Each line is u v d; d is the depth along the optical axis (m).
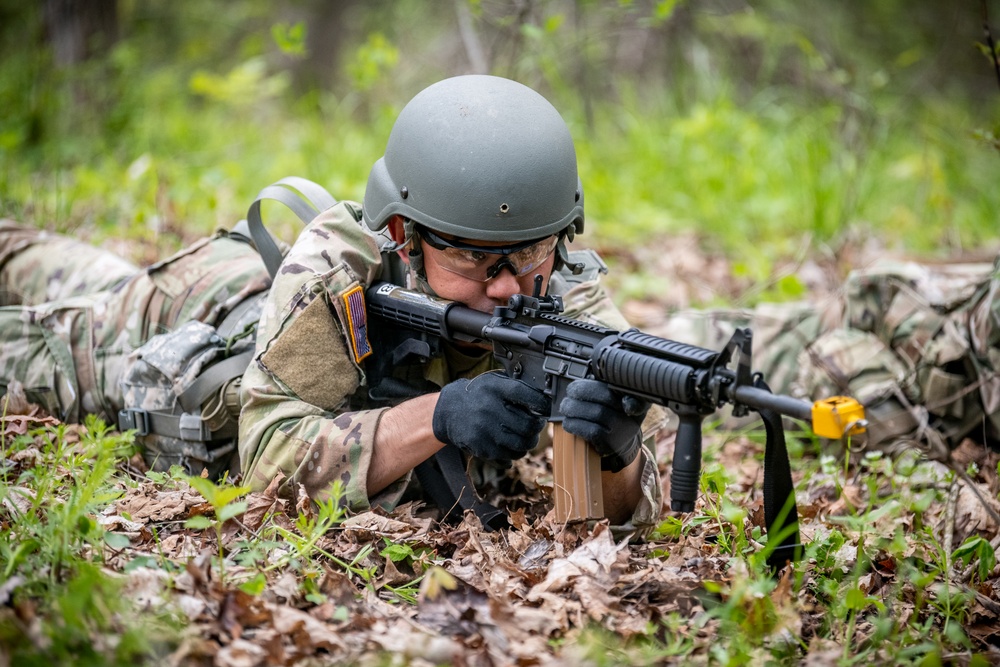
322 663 2.80
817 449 5.20
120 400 4.69
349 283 3.93
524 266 3.75
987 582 3.68
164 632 2.79
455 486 3.87
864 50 14.29
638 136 10.96
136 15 14.98
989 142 5.46
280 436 3.77
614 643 3.01
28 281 5.49
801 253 8.16
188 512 3.70
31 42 11.61
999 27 14.89
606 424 3.33
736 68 13.63
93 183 8.17
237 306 4.53
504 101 3.76
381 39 9.16
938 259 7.59
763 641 3.07
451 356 4.17
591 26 12.46
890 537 3.94
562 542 3.54
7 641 2.59
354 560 3.33
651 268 8.36
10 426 4.45
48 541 3.12
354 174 9.22
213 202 7.47
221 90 10.72
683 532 3.84
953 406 5.02
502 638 3.00
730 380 3.00
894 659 2.99
